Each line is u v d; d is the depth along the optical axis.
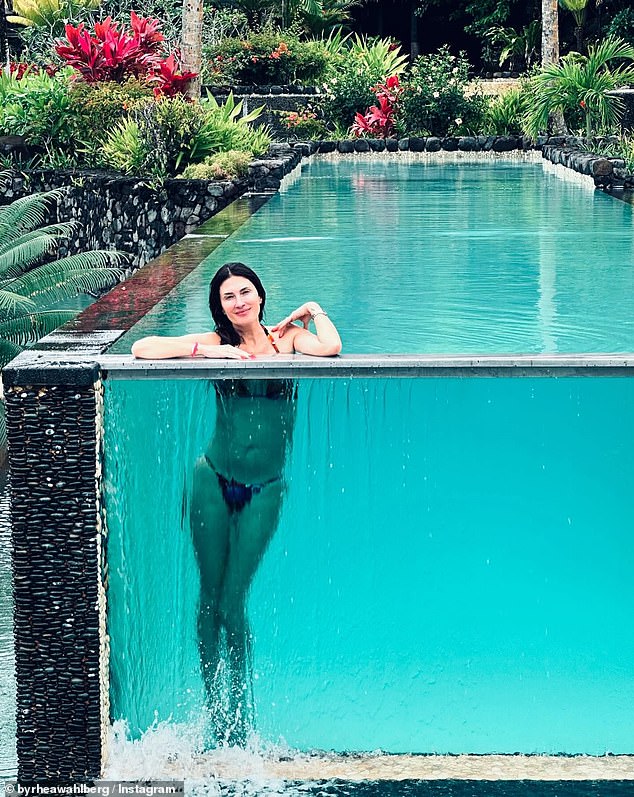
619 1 30.23
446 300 6.63
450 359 4.75
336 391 4.95
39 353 4.80
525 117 20.23
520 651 5.19
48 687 4.79
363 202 12.30
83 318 5.78
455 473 5.05
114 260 12.83
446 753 5.26
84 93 17.69
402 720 5.25
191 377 4.67
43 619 4.72
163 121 15.65
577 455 5.02
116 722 5.03
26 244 12.44
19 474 4.61
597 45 29.00
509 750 5.27
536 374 4.77
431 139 21.08
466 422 4.99
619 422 4.98
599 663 5.18
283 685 5.20
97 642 4.75
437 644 5.18
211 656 5.14
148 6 28.28
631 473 5.02
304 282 7.22
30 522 4.65
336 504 5.07
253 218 10.83
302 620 5.15
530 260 8.12
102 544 4.77
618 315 6.16
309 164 18.58
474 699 5.22
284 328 5.10
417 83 22.31
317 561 5.11
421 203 12.16
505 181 14.95
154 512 4.99
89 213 15.83
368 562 5.11
